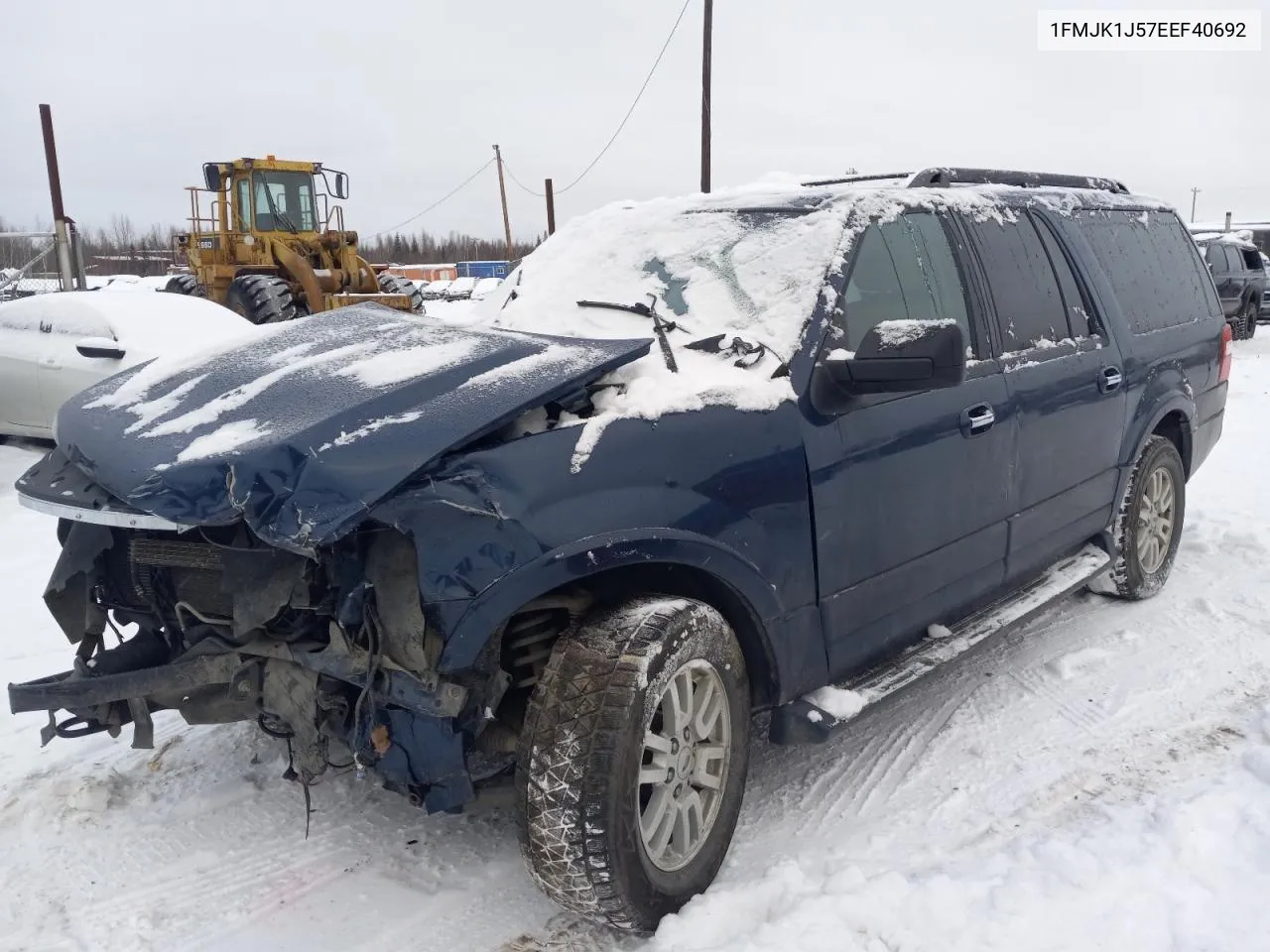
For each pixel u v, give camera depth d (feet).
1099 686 13.26
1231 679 13.28
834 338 9.96
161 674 8.54
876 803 10.57
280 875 9.61
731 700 9.07
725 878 9.24
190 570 8.89
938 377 8.93
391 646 7.66
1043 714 12.50
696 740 8.82
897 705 12.94
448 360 8.93
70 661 14.46
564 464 7.96
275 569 8.07
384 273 56.44
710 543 8.58
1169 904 8.41
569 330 10.84
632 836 7.99
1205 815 9.66
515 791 8.05
